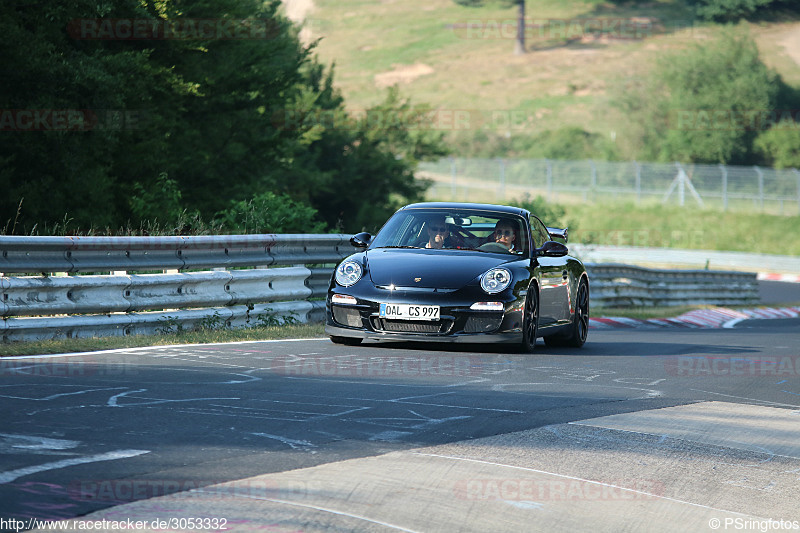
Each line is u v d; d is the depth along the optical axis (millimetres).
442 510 13961
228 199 78375
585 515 14258
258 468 15648
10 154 60719
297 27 114062
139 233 50438
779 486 16734
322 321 42250
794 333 53312
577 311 38812
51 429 17734
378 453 17156
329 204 118812
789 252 177500
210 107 78875
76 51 63625
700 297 84250
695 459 18250
